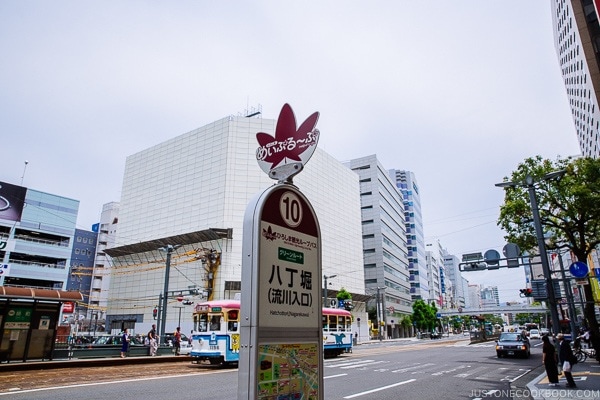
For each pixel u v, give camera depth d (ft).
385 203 286.05
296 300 12.98
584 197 70.33
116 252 193.47
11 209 167.73
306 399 12.54
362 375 52.90
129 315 179.42
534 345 140.36
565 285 73.20
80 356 63.87
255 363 10.96
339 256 206.90
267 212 12.62
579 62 130.52
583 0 116.26
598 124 122.42
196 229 165.78
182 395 35.40
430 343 167.94
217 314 63.41
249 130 169.37
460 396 36.78
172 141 188.14
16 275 171.42
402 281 302.25
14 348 55.16
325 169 206.90
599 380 45.11
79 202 207.21
